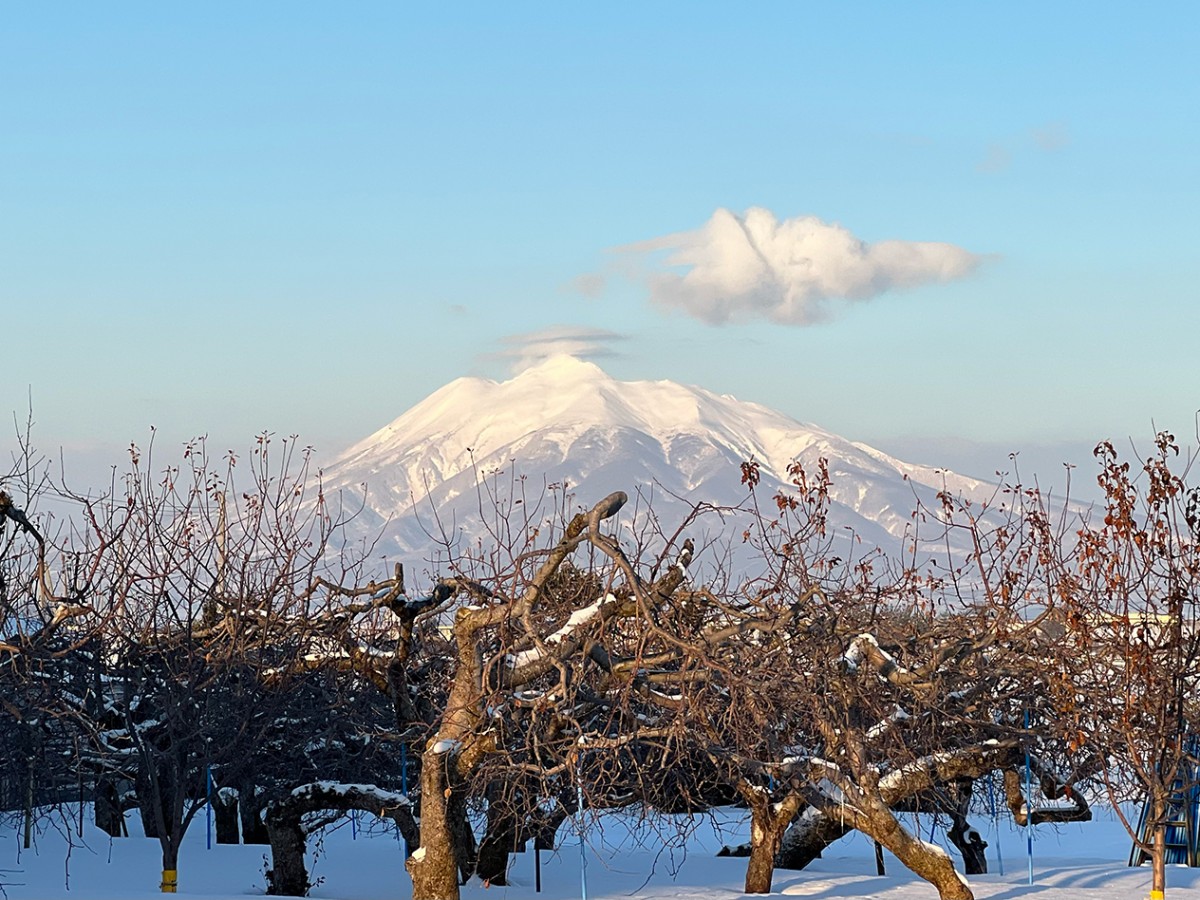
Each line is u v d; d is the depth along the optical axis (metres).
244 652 24.72
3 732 24.64
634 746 22.86
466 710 20.91
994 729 24.36
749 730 21.31
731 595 22.58
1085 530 21.59
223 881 27.56
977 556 23.86
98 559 22.75
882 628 23.94
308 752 29.77
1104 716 22.00
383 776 31.22
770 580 22.28
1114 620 21.11
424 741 25.27
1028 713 24.31
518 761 22.80
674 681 20.64
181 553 25.52
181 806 24.39
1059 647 22.30
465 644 20.92
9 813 32.44
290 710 27.67
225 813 34.19
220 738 25.02
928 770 24.25
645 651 21.94
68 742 26.09
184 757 25.06
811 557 23.38
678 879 27.16
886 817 22.14
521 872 28.22
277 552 26.09
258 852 31.89
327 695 27.77
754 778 24.81
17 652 21.19
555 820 25.56
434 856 20.92
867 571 24.47
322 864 30.30
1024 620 24.03
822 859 33.19
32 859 29.91
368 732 28.83
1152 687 21.09
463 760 20.91
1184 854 30.22
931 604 24.86
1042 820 28.50
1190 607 21.61
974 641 23.45
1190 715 21.70
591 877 27.47
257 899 23.91
